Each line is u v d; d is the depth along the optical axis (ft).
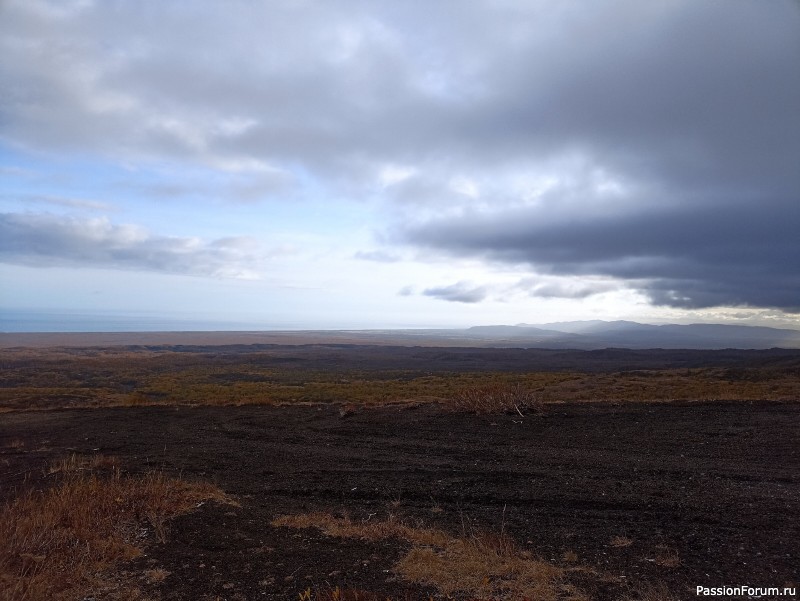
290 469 33.19
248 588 16.25
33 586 15.55
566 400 59.11
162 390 108.06
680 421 43.57
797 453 32.42
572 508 23.65
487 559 17.60
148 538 20.43
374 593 15.37
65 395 90.99
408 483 28.91
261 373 176.04
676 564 17.01
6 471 34.14
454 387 94.43
